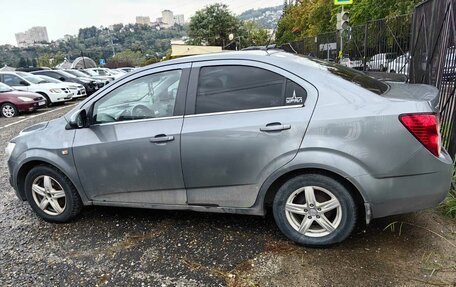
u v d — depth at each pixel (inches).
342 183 106.5
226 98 115.1
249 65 114.5
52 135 136.9
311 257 110.0
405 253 108.6
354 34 422.0
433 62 183.2
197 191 121.2
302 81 108.7
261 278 102.1
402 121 98.7
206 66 119.1
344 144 102.0
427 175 100.3
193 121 116.6
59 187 140.1
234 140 111.3
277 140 107.2
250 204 117.0
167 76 123.3
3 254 123.6
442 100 162.7
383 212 105.3
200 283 101.7
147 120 123.0
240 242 121.2
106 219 145.0
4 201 171.3
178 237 127.0
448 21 158.7
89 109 130.6
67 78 711.7
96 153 128.0
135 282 104.0
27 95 498.9
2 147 288.5
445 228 121.2
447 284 94.7
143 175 124.6
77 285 104.5
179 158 118.2
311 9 1186.0
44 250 124.6
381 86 117.1
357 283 97.0
